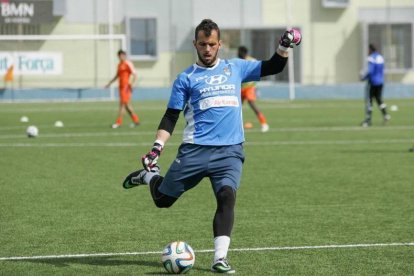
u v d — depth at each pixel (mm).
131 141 60438
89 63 123125
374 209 32656
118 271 22656
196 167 22828
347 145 57250
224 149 22844
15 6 121750
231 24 135875
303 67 136625
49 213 32000
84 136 64375
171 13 133000
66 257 24484
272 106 106438
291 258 24203
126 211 32469
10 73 118250
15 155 51562
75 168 45312
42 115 89500
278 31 137125
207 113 22812
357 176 42000
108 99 122938
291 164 46938
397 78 139625
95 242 26641
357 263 23547
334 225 29344
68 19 125750
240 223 29797
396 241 26562
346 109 98938
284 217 31000
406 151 53219
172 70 133500
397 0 138625
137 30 132000
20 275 22266
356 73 137875
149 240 26953
